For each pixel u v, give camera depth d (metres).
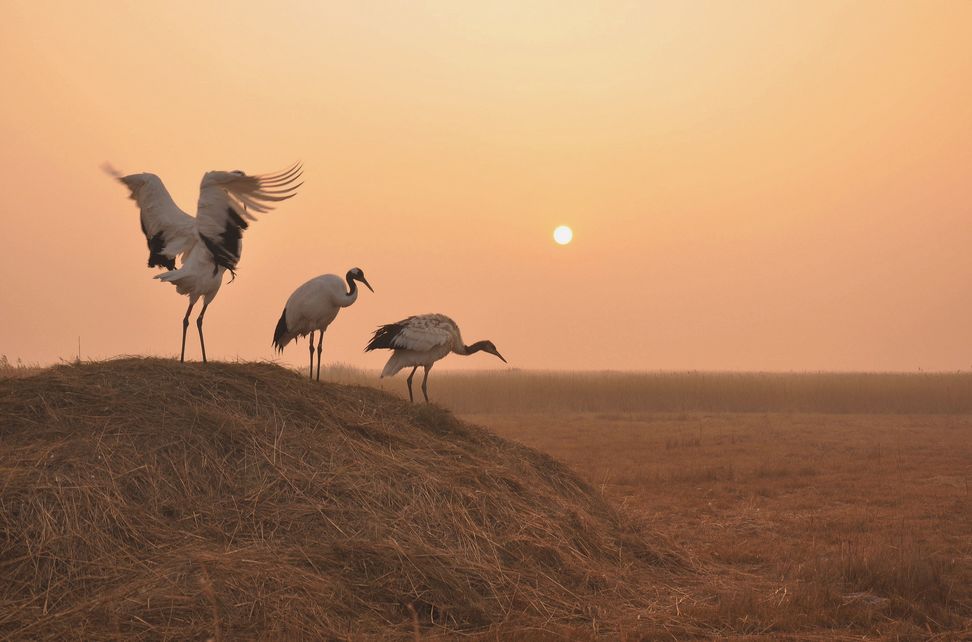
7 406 13.15
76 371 14.45
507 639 10.41
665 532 18.02
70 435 12.62
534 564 12.77
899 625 11.33
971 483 24.47
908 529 17.92
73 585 10.55
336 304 19.16
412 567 11.56
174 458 12.55
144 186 16.17
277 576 10.82
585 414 58.44
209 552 11.13
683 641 10.80
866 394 64.50
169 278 15.25
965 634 11.01
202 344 16.30
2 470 11.70
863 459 30.31
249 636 9.84
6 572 10.53
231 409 13.94
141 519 11.55
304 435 13.83
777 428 44.97
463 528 12.76
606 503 17.16
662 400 66.88
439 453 15.12
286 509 12.20
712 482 25.11
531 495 14.81
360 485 12.93
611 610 12.02
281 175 15.58
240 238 15.89
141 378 14.16
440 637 10.42
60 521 11.17
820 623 11.58
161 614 10.00
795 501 21.81
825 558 15.05
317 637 10.02
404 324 21.30
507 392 68.94
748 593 12.71
